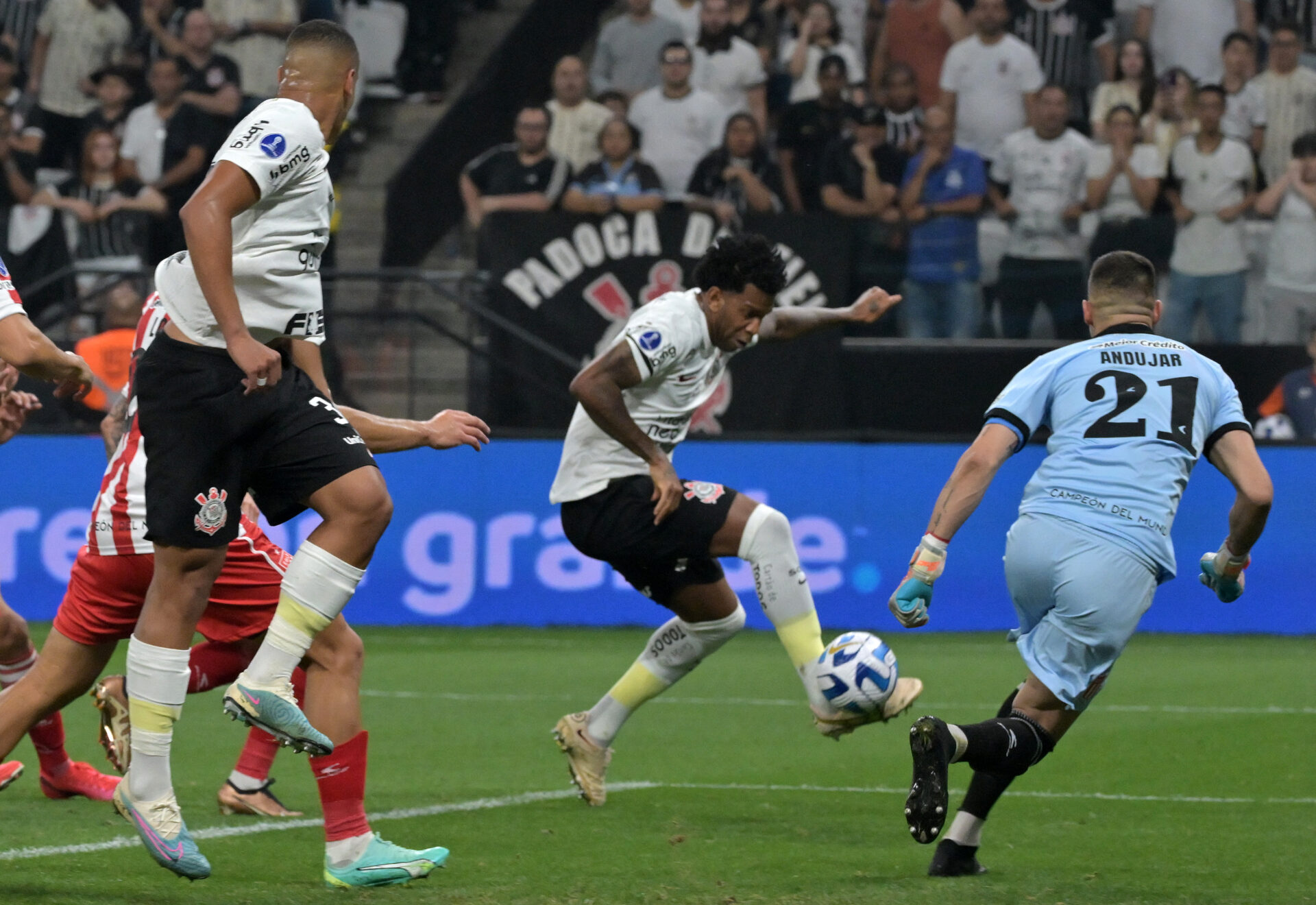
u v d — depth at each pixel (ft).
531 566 116.88
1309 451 113.60
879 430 116.47
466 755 64.54
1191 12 125.90
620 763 62.75
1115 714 76.28
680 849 44.45
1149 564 39.73
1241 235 119.24
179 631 36.22
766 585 50.16
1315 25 126.31
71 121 135.54
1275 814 51.19
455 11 150.61
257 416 36.27
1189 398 40.86
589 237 116.88
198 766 60.29
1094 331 43.37
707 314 52.70
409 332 119.34
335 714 38.04
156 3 137.49
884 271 119.03
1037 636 40.19
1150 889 38.93
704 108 128.26
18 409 43.19
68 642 39.50
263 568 45.91
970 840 40.50
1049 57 126.72
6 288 39.06
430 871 38.47
